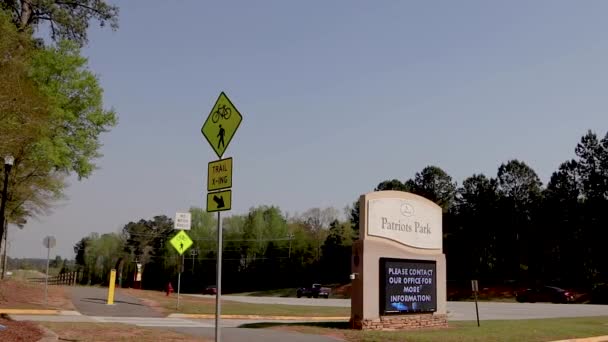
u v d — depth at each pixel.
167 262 107.94
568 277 64.69
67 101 31.39
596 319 26.39
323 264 92.50
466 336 17.62
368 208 19.70
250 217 105.69
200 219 106.81
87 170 33.19
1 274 41.34
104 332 15.11
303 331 18.28
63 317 20.03
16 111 18.94
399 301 19.95
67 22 31.08
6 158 22.02
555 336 18.72
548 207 66.44
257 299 54.59
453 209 78.12
